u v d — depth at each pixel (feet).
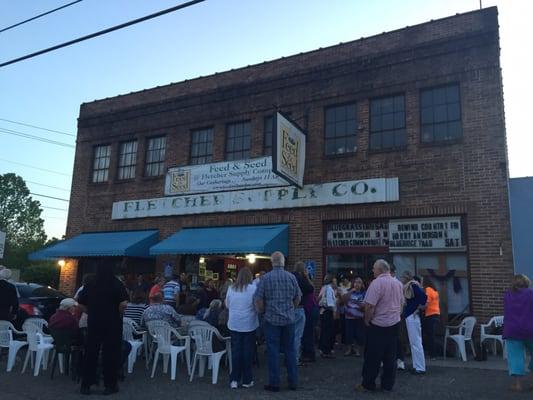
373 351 23.41
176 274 51.96
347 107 46.29
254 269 52.08
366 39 45.78
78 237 59.77
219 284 47.73
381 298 23.65
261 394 22.99
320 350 34.65
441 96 41.86
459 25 41.47
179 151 55.57
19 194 207.31
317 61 48.21
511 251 36.52
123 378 26.32
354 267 42.93
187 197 52.80
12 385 25.20
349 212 43.37
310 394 22.99
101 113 63.00
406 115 42.63
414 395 22.75
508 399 22.02
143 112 59.36
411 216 40.83
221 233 48.49
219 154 52.70
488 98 39.37
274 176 47.62
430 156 40.86
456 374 27.86
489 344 35.96
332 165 45.27
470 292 37.58
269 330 24.07
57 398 22.38
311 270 44.19
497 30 39.86
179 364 32.09
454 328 35.60
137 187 57.77
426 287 35.14
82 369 24.18
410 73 42.98
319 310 35.45
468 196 38.81
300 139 44.93
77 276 60.44
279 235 44.68
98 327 23.48
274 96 50.08
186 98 56.08
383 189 42.11
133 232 56.24
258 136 50.39
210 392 23.50
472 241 38.11
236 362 24.59
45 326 34.91
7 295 31.71
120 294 24.13
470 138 39.52
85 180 62.54
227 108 53.11
